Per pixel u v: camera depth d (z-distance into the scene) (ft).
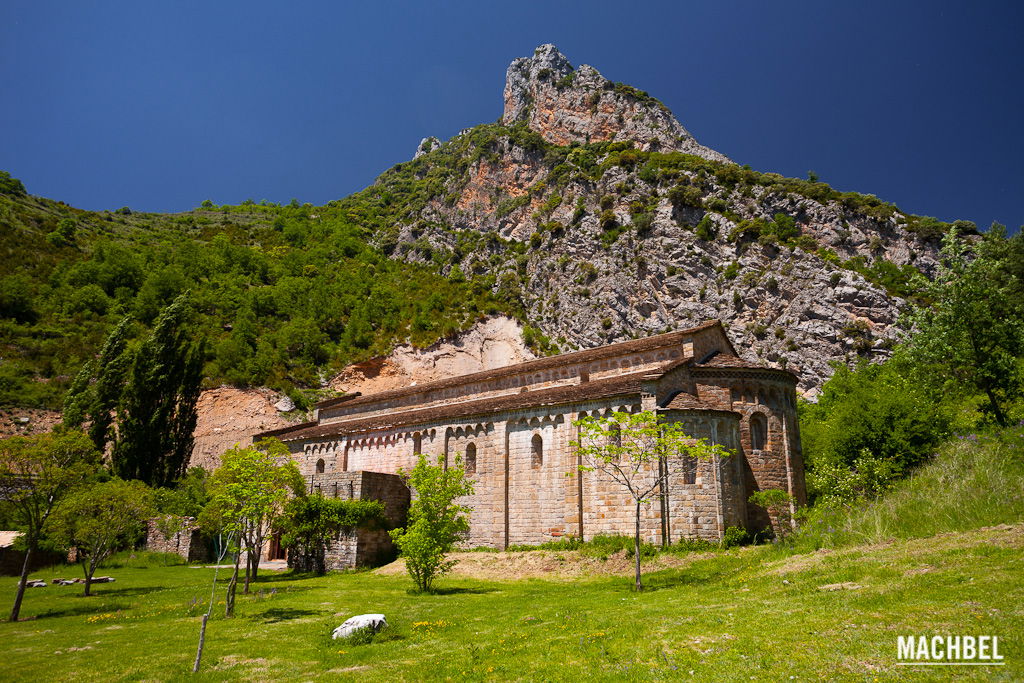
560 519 113.70
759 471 113.60
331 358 296.51
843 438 116.37
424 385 171.73
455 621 59.82
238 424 231.71
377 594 85.15
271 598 82.02
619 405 110.93
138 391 177.47
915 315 116.37
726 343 140.05
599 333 364.58
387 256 482.28
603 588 77.97
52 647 54.60
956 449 82.07
